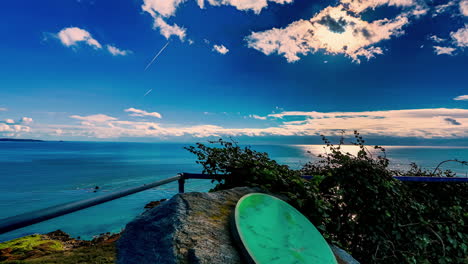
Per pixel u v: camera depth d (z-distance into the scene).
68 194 45.69
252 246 1.80
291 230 2.22
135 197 38.69
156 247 1.71
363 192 3.62
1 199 41.75
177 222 1.89
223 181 3.89
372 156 3.74
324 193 3.71
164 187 46.78
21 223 1.26
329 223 3.45
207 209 2.21
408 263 3.49
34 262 1.61
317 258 2.04
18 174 72.88
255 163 3.51
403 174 4.76
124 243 1.81
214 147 3.79
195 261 1.58
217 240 1.85
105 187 51.88
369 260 3.48
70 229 23.97
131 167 93.38
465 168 89.31
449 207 4.21
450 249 3.90
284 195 3.21
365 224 3.54
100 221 26.55
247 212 2.17
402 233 3.69
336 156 3.84
